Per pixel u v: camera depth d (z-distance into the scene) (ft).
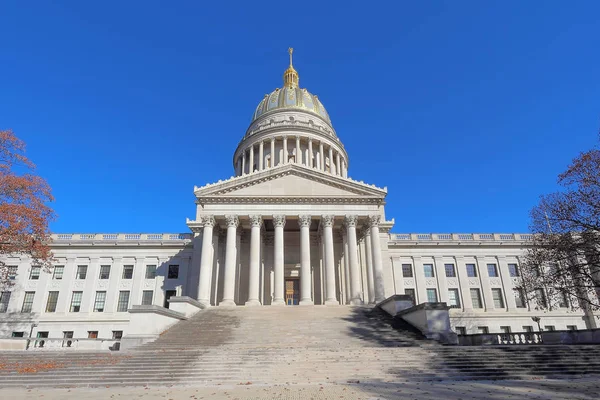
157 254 175.01
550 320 170.30
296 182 147.54
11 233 102.99
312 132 234.38
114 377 58.90
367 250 145.07
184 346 78.59
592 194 89.35
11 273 149.89
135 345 81.97
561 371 60.59
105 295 168.66
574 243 92.99
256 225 139.44
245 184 146.00
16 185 104.99
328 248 137.80
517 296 176.14
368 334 88.02
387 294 151.74
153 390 52.37
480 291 175.63
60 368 62.69
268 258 167.63
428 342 80.33
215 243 147.02
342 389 49.55
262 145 233.35
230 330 92.27
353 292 133.28
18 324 160.86
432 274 178.29
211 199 142.31
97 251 175.42
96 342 112.88
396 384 53.06
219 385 55.06
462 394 45.01
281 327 94.63
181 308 106.01
